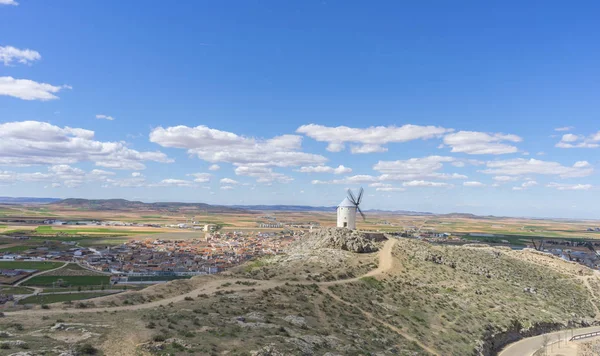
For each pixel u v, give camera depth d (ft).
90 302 256.73
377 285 394.73
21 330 186.09
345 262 459.73
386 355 239.30
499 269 580.30
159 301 274.98
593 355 366.84
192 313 238.48
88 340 175.73
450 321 348.18
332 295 341.62
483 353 316.40
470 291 440.04
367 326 288.51
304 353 199.00
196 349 177.37
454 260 553.23
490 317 385.09
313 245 554.46
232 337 201.87
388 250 525.75
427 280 441.68
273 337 211.82
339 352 218.18
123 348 171.94
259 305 277.23
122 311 235.61
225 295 297.12
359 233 578.25
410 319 330.13
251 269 424.05
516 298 467.52
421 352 267.59
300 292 329.11
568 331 431.43
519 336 388.78
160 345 176.96
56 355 152.15
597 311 520.42
